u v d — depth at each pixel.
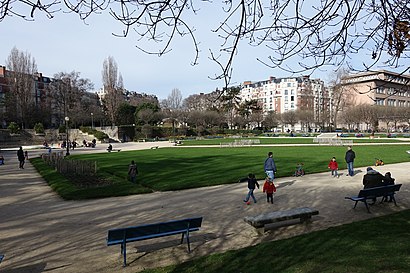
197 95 113.75
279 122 107.69
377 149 36.44
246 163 25.03
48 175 20.22
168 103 118.00
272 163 14.32
